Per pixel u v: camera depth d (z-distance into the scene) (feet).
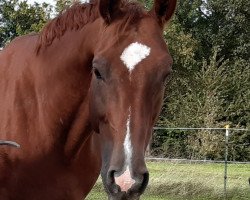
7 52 11.51
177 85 78.84
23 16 71.05
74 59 10.18
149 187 31.60
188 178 32.17
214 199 30.78
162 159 41.09
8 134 10.61
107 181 8.34
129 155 8.09
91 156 11.02
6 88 10.94
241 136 66.23
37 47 10.84
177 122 72.13
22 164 10.51
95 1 10.24
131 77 8.37
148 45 8.54
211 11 99.71
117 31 8.73
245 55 91.50
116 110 8.43
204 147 61.87
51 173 10.64
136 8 9.05
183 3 96.99
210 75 75.46
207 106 71.51
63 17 10.61
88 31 9.98
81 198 11.24
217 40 95.71
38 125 10.56
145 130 8.32
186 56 81.35
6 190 10.68
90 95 9.42
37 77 10.67
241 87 76.23
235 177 36.40
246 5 90.17
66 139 10.57
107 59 8.55
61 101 10.41
